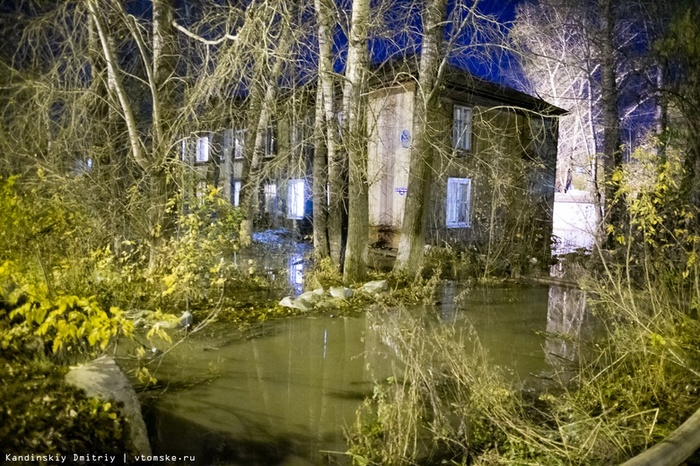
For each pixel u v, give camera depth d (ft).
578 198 77.61
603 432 14.60
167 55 34.78
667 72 37.65
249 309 29.01
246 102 45.03
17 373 12.89
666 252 26.55
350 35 35.47
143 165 31.32
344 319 28.12
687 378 18.26
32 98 32.27
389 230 57.31
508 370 21.54
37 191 29.50
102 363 14.14
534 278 42.11
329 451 14.73
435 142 41.34
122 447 12.30
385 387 19.08
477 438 15.53
